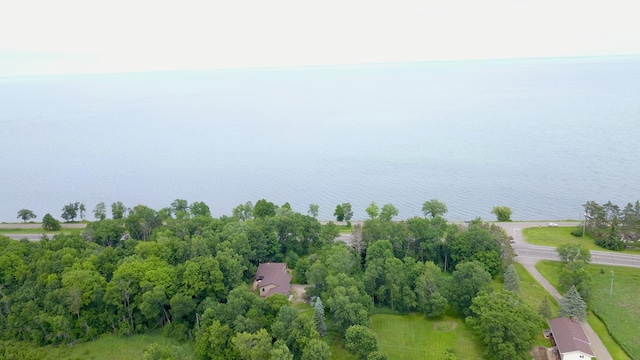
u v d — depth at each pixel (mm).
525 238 124500
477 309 79188
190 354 77625
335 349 78438
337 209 144750
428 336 81875
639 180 193750
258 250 107562
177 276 87750
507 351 69375
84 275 84688
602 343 77062
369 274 91188
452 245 105562
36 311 81562
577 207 167750
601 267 103250
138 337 83500
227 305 78812
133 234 117562
